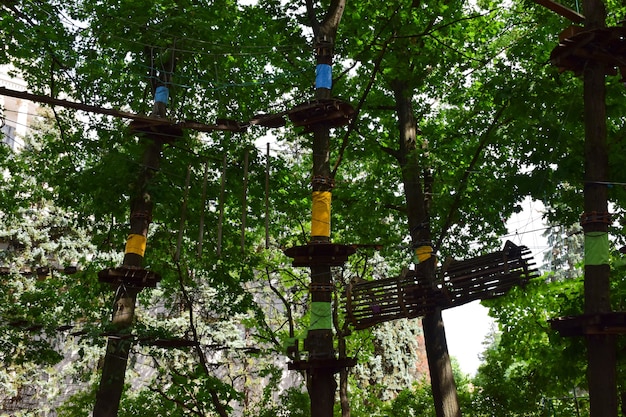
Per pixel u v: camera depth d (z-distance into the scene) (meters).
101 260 16.67
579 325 8.50
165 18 13.52
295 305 22.11
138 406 15.81
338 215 18.47
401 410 18.58
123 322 11.73
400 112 16.34
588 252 8.73
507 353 15.53
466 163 16.38
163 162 14.67
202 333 21.83
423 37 14.80
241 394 15.86
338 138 17.48
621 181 11.23
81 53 14.27
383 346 26.44
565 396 17.09
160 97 12.56
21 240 23.25
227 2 15.25
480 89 13.95
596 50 9.00
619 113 11.59
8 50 13.93
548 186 12.13
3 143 17.00
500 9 16.66
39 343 14.55
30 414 22.83
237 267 16.56
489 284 11.69
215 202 16.27
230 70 15.93
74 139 15.50
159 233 15.94
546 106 12.24
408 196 15.38
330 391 10.19
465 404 16.88
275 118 11.23
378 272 23.92
